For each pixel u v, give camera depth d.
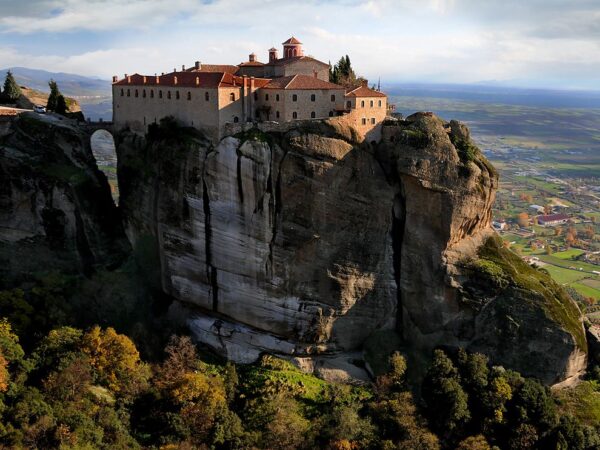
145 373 79.69
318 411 80.38
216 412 75.94
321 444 74.75
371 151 87.81
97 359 76.75
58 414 67.81
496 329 84.94
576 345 83.44
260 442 74.50
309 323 86.56
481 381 79.69
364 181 85.62
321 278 85.56
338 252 85.44
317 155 82.38
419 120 86.44
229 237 86.75
